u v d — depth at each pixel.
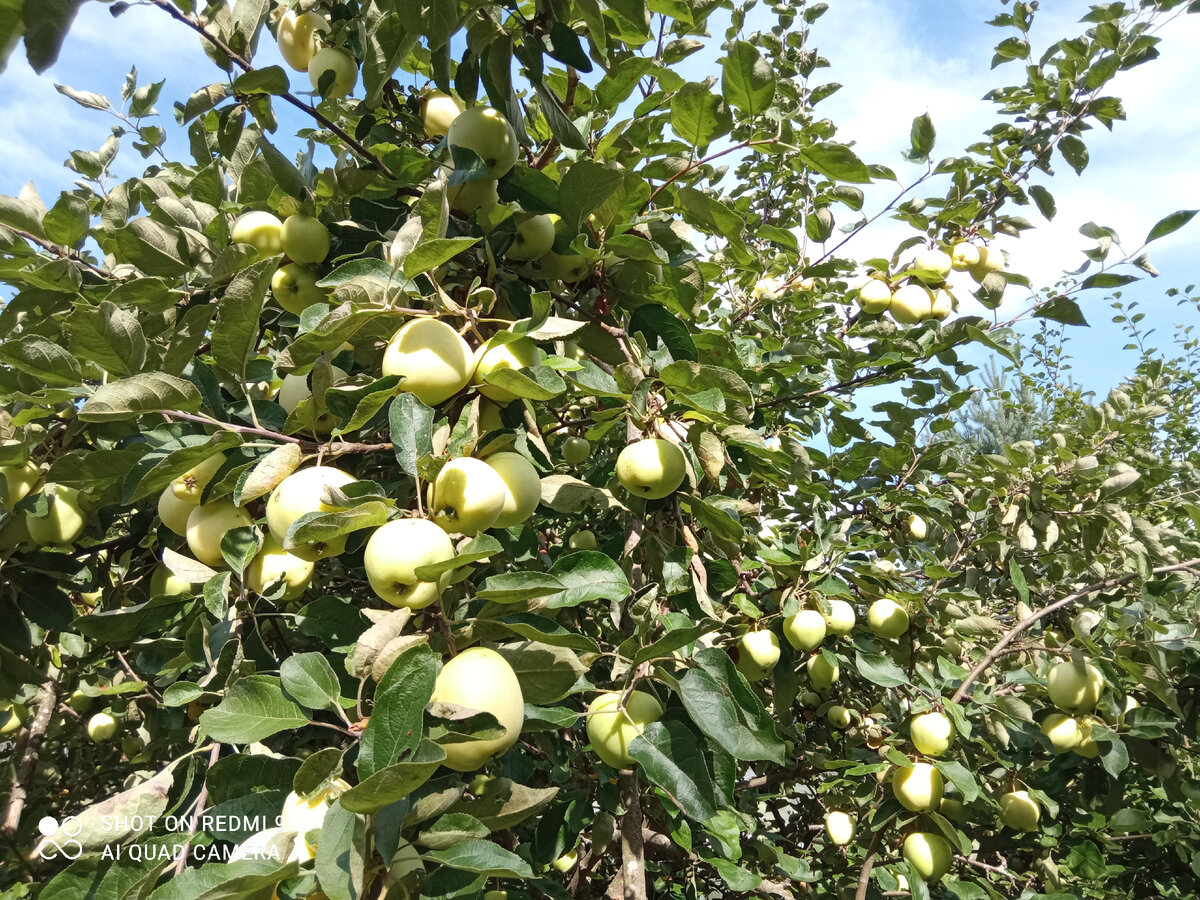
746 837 1.24
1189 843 1.34
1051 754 1.37
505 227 0.87
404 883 0.58
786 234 1.10
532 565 0.88
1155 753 1.18
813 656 1.23
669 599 0.85
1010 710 1.14
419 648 0.56
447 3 0.70
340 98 1.04
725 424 0.85
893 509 1.44
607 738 0.77
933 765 1.09
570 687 0.69
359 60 1.00
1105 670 1.11
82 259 0.99
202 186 0.98
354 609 0.77
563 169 1.04
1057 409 2.83
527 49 0.82
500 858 0.57
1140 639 1.19
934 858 1.08
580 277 0.95
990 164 1.44
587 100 1.12
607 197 0.86
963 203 1.38
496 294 0.82
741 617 1.08
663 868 1.40
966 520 1.55
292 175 0.86
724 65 0.89
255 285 0.71
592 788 1.06
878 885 1.21
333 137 1.14
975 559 1.61
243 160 1.06
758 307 1.51
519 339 0.73
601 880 1.37
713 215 0.91
